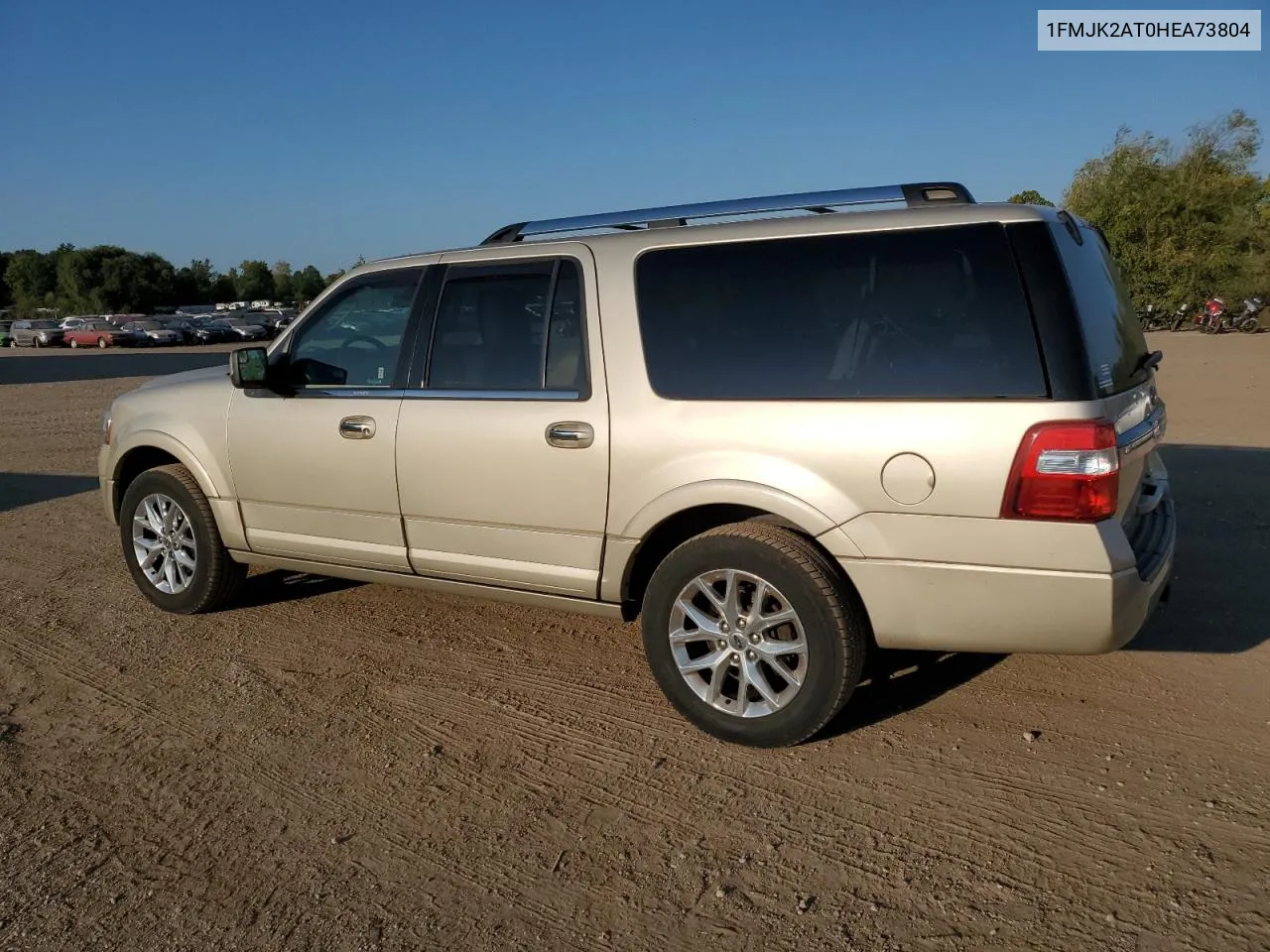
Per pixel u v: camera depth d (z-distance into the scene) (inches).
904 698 157.9
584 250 155.7
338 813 130.2
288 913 110.0
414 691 167.2
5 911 111.0
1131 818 122.0
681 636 146.6
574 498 152.9
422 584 176.7
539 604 163.9
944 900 108.3
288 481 184.7
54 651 189.6
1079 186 1615.4
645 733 149.9
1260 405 514.9
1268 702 151.3
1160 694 155.6
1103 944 100.3
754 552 137.1
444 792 134.7
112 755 147.3
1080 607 122.8
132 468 216.4
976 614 127.9
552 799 132.2
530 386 158.4
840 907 108.1
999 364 124.6
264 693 167.6
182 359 1286.9
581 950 103.1
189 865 119.3
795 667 140.0
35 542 274.7
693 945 103.3
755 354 139.8
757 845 120.2
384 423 171.3
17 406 679.7
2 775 141.5
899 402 129.1
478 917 108.7
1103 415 122.0
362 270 181.5
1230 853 114.3
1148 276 1480.1
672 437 143.3
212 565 199.2
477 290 166.1
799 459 134.3
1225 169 1449.3
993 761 137.3
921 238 131.6
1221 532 245.0
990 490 123.8
